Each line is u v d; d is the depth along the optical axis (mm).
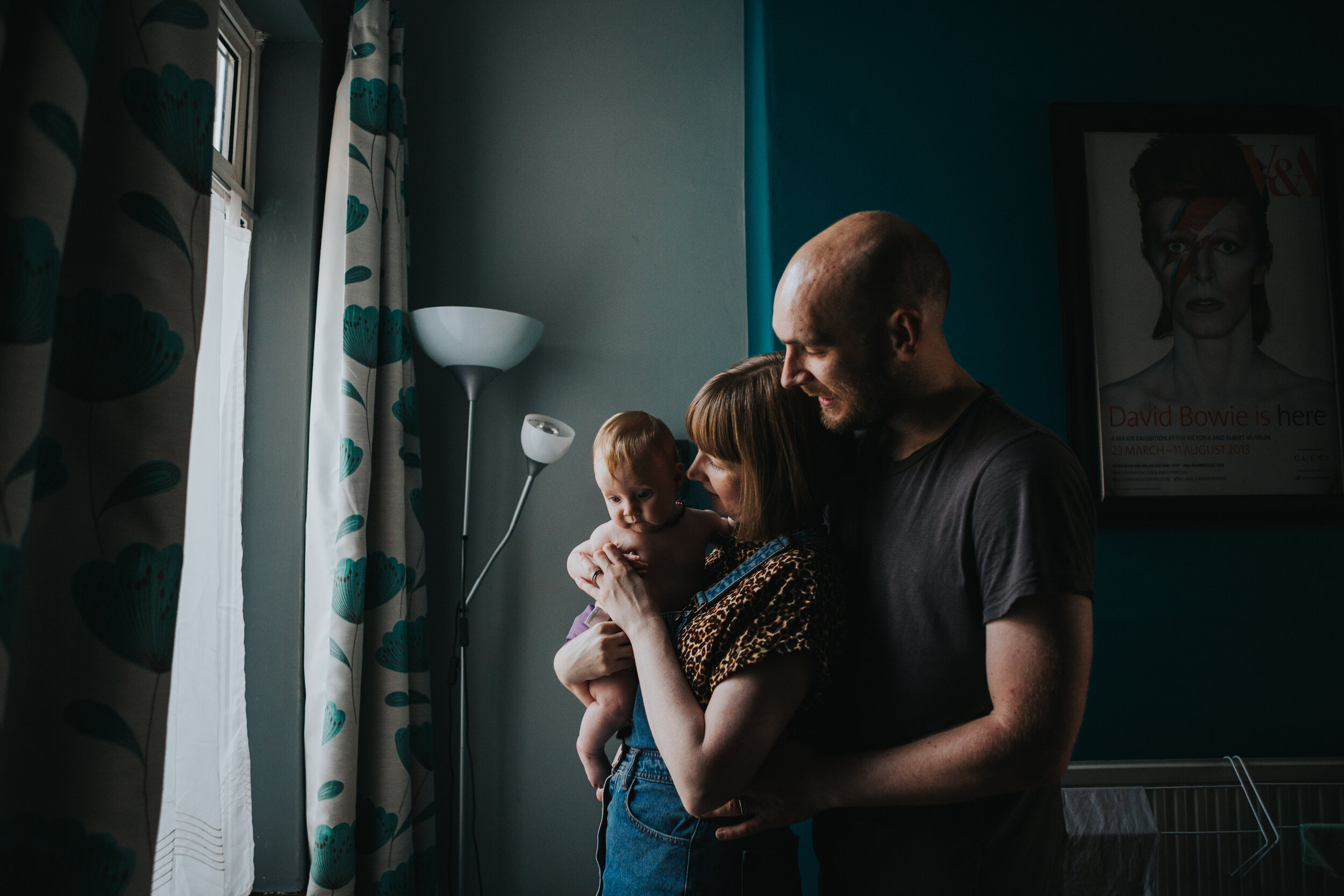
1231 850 1734
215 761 1487
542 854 2092
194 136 835
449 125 2275
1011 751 790
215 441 1544
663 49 2340
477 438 2191
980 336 1997
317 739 1712
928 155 2025
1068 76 2051
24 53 596
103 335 747
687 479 1332
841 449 1088
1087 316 1957
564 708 2129
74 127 620
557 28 2328
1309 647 1930
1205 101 2049
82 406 733
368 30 1896
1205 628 1928
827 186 2008
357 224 1802
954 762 813
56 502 712
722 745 831
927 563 905
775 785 902
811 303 886
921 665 899
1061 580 793
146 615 748
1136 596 1932
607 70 2326
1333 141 2008
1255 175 2004
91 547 724
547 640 2148
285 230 1905
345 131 1875
